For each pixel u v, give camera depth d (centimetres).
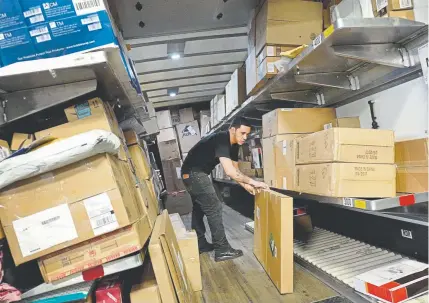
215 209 244
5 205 101
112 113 158
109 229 104
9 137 146
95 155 105
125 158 145
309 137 177
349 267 171
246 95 303
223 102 413
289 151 208
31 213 102
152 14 242
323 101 262
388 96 192
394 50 162
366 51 160
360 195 148
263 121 270
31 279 117
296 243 227
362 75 205
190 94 503
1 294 98
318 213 279
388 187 150
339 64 193
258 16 234
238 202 512
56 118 154
